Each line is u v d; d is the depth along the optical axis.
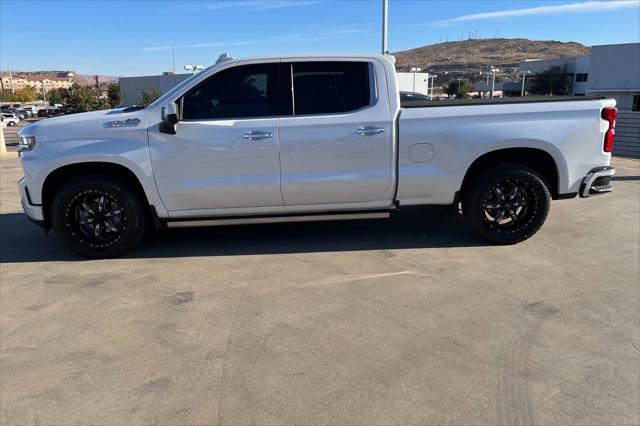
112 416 2.80
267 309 4.07
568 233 5.96
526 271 4.79
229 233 6.18
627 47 51.84
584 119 5.24
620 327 3.71
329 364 3.27
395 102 5.15
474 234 5.73
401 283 4.54
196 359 3.35
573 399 2.89
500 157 5.45
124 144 5.03
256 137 5.02
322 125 5.06
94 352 3.47
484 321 3.81
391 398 2.91
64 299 4.34
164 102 5.09
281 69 5.11
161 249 5.62
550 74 85.88
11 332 3.77
